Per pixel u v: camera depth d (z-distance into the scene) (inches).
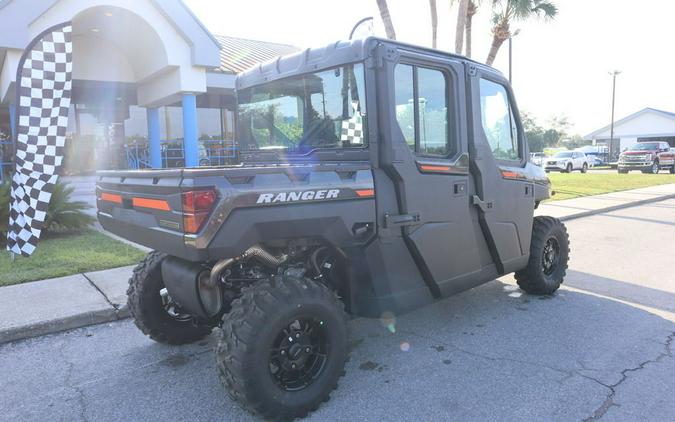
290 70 161.6
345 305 151.5
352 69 143.9
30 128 240.2
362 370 150.4
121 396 138.8
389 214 143.7
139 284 163.2
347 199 134.6
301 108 161.6
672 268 267.6
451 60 160.2
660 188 716.7
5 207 308.5
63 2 374.9
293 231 125.7
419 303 156.1
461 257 167.0
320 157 155.3
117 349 171.3
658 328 179.6
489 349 163.6
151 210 129.4
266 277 140.6
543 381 140.8
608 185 773.3
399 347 166.7
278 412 120.6
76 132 573.0
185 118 455.2
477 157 168.4
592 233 378.9
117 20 420.5
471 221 170.1
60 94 243.0
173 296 149.8
